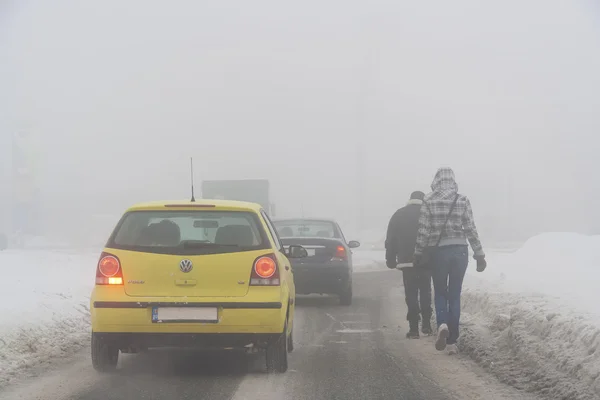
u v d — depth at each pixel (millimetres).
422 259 15641
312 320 21562
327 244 25109
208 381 12555
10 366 13344
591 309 14602
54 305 18938
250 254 12742
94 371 13367
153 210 13242
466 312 20984
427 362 14367
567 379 11570
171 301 12461
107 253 12781
